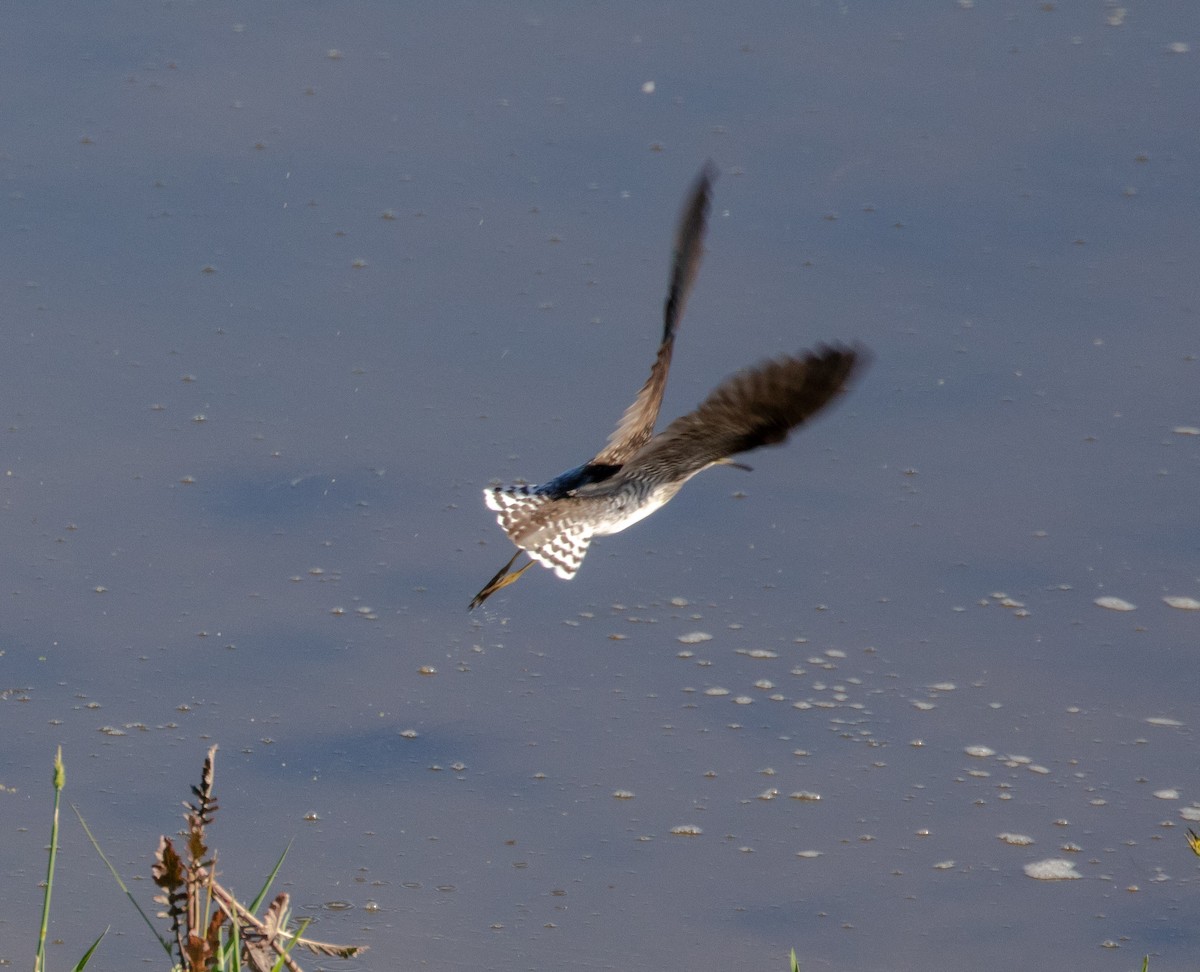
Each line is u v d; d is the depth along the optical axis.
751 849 10.77
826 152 16.86
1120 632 12.41
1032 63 18.19
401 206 16.20
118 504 13.12
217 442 13.70
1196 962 9.92
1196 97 17.55
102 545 12.79
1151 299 15.12
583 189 16.42
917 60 18.27
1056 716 11.80
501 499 7.07
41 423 13.77
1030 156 16.78
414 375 14.40
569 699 11.89
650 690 12.00
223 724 11.48
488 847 10.71
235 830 10.71
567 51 18.42
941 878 10.59
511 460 13.53
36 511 13.01
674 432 6.21
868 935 10.14
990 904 10.38
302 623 12.32
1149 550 13.02
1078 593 12.73
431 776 11.23
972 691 12.02
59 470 13.38
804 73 18.00
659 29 18.84
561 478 7.15
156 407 13.99
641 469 6.60
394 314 15.02
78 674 11.77
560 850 10.70
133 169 16.48
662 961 9.87
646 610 12.73
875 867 10.67
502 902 10.26
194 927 6.30
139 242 15.65
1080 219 16.02
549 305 15.11
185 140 16.92
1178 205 16.11
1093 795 11.21
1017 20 18.98
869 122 17.28
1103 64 18.14
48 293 15.04
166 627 12.20
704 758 11.45
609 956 9.88
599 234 15.94
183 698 11.66
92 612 12.26
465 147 17.00
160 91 17.59
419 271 15.48
